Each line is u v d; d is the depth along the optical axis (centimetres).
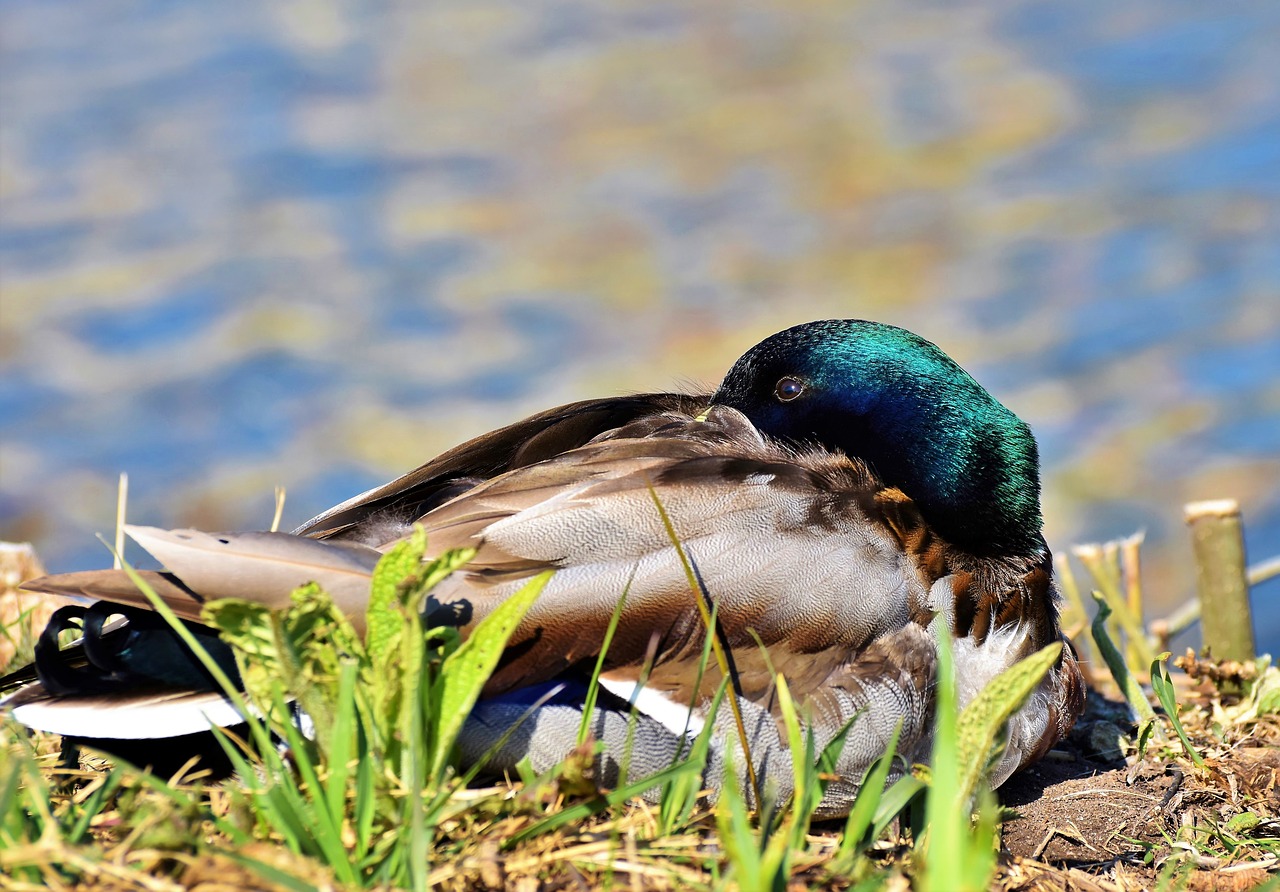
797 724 395
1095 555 710
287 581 402
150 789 411
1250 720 569
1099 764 543
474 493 450
